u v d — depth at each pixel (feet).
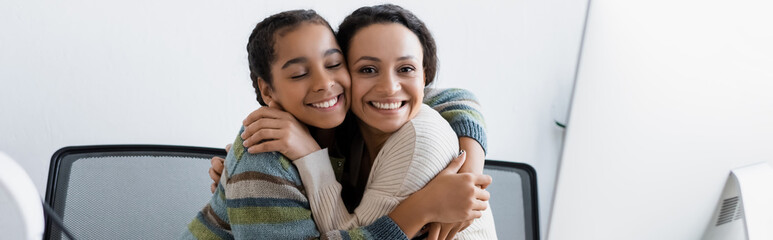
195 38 5.13
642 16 2.37
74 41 4.93
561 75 5.52
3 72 4.81
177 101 5.07
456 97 3.31
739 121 2.42
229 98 5.16
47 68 4.89
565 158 2.43
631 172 2.41
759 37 2.38
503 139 5.31
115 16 5.00
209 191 3.73
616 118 2.38
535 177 3.95
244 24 5.21
